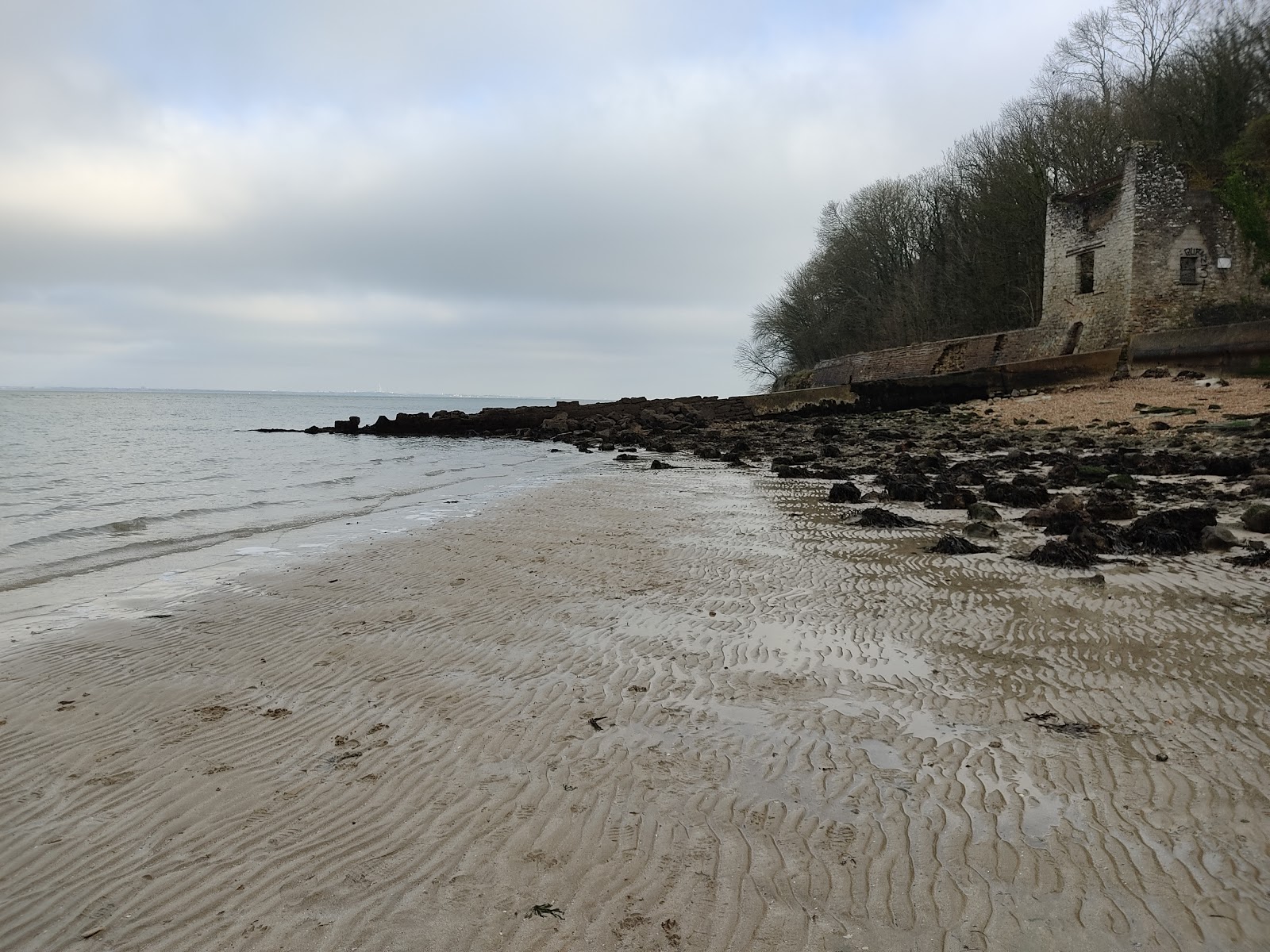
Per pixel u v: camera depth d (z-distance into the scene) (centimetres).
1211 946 323
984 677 636
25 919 356
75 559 1194
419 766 498
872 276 6831
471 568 1067
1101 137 4397
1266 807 425
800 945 330
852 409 4106
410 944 336
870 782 470
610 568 1056
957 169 5828
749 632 771
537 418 5025
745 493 1808
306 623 822
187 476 2553
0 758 516
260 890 374
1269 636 699
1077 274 3788
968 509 1364
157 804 455
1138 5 4384
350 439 4856
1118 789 450
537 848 404
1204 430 2248
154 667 690
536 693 621
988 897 358
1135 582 890
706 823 427
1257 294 3344
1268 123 3216
